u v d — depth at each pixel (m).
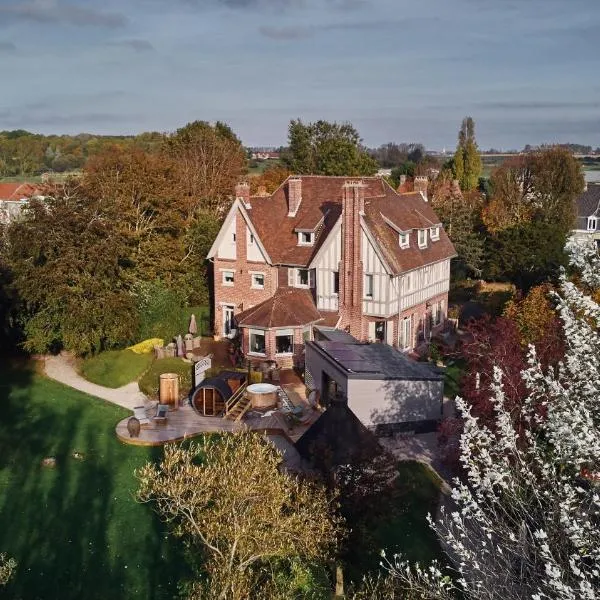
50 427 34.62
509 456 18.83
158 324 48.06
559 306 15.34
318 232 45.91
